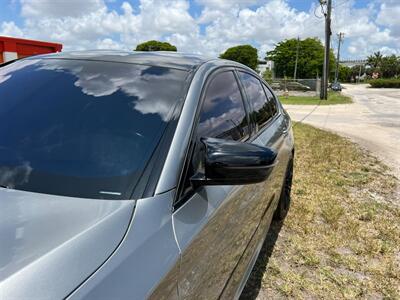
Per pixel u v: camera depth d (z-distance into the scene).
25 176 1.54
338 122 13.81
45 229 1.22
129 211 1.37
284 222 4.12
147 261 1.27
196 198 1.68
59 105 1.92
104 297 1.08
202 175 1.71
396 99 29.59
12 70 2.31
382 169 6.66
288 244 3.65
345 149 8.16
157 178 1.53
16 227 1.22
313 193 5.12
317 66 75.44
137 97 1.91
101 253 1.18
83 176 1.54
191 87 1.99
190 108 1.86
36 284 1.02
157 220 1.40
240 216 2.23
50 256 1.10
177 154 1.63
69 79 2.09
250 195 2.41
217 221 1.82
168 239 1.40
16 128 1.81
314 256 3.44
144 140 1.69
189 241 1.50
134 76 2.06
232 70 2.73
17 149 1.70
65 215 1.30
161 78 2.04
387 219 4.37
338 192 5.23
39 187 1.48
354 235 3.87
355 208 4.66
